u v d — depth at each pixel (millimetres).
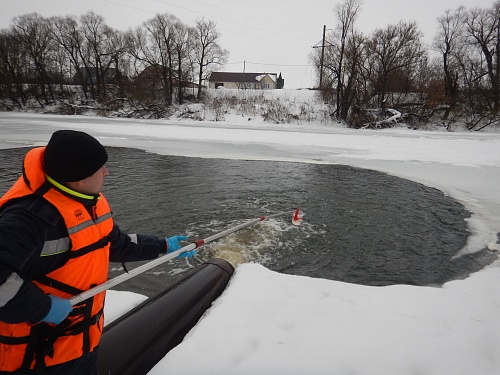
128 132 20000
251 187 8648
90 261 1339
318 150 15109
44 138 15805
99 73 45219
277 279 3326
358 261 4918
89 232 1319
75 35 40812
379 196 8109
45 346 1240
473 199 7949
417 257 5043
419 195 8242
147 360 2145
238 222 6238
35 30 40625
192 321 2586
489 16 34250
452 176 10273
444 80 33406
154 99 39156
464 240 5621
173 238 2006
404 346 2404
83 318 1345
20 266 1098
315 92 39656
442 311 2920
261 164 11656
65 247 1237
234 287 3080
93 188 1319
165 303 2574
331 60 34031
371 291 3264
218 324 2514
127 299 2980
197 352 2211
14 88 42938
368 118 31953
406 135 24234
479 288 3553
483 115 31594
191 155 12953
